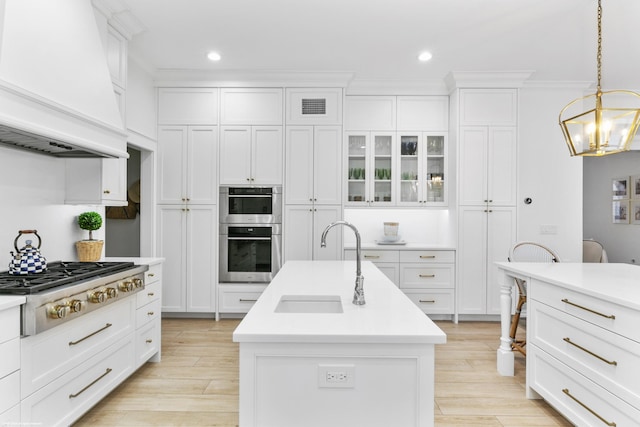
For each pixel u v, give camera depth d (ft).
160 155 14.05
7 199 7.33
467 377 9.36
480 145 14.05
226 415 7.55
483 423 7.32
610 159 23.06
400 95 14.82
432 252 14.21
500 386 8.89
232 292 14.01
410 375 4.43
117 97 9.97
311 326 4.67
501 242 14.08
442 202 14.93
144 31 10.56
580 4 9.00
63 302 6.01
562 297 7.21
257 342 4.39
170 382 8.98
